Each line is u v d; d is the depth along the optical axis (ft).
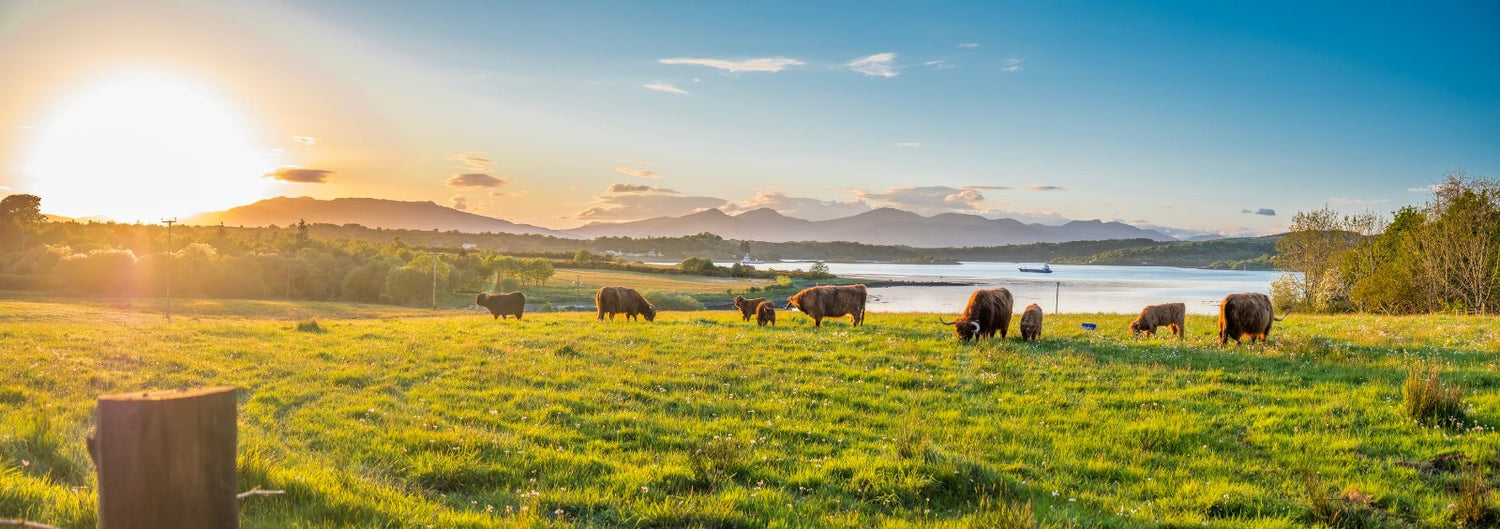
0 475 22.09
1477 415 36.47
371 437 33.45
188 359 54.24
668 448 33.63
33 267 375.45
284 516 21.53
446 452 30.99
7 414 34.27
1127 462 32.65
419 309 320.91
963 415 40.75
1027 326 70.03
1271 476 30.55
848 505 26.43
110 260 356.18
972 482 28.48
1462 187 177.68
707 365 54.75
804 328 82.64
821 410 40.88
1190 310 273.33
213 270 367.45
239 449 28.25
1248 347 64.69
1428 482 29.35
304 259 402.72
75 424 32.60
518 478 28.35
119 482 11.84
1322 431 36.14
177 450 11.97
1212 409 41.04
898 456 31.09
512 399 42.50
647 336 73.15
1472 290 169.68
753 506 25.81
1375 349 60.95
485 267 460.14
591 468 29.71
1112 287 620.49
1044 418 39.73
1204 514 26.09
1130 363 55.72
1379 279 183.62
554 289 458.91
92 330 74.95
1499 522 25.14
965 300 424.05
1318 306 200.95
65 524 18.78
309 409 39.32
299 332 76.13
